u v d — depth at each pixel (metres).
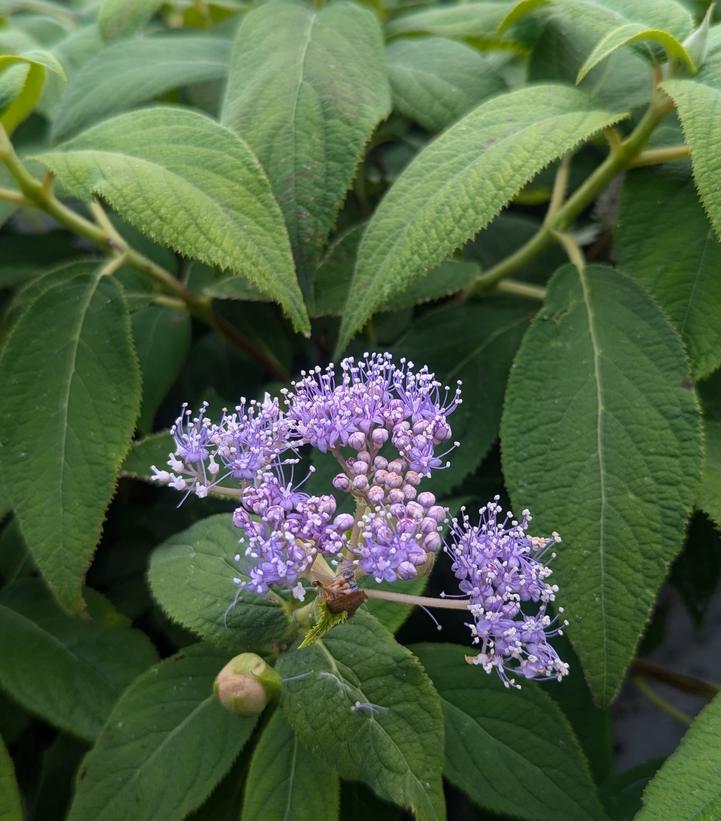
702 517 0.32
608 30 0.28
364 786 0.26
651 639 0.41
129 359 0.27
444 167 0.26
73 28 0.43
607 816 0.24
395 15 0.42
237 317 0.36
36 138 0.37
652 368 0.25
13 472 0.26
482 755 0.24
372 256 0.26
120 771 0.23
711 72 0.26
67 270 0.31
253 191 0.26
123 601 0.34
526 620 0.20
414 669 0.21
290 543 0.19
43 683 0.28
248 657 0.22
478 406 0.30
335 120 0.29
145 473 0.28
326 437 0.21
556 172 0.35
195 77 0.33
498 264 0.34
